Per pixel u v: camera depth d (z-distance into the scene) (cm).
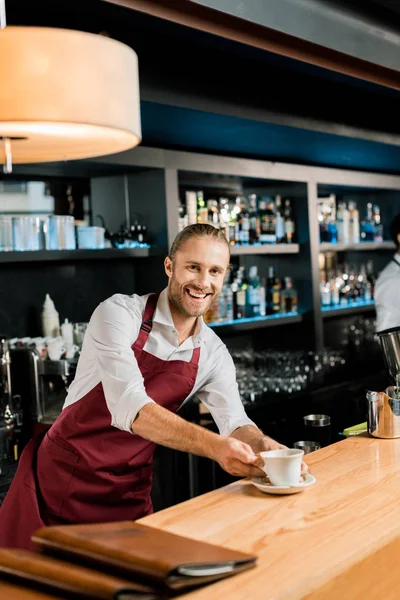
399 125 511
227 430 234
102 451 231
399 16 357
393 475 206
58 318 407
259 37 298
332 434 466
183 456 409
